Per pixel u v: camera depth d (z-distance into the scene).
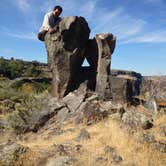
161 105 13.66
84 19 14.44
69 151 8.93
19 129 12.63
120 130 10.16
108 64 14.12
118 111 11.82
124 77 14.29
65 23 13.84
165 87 16.30
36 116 12.98
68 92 14.25
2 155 8.80
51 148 9.30
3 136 12.27
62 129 11.63
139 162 8.26
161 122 11.39
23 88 33.72
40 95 14.97
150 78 17.56
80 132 10.83
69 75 14.13
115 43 14.84
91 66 15.20
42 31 14.50
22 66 69.56
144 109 13.05
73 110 12.91
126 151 8.83
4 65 66.44
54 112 13.03
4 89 27.12
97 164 8.10
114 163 8.19
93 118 11.73
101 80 13.97
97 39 14.73
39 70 71.38
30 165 8.48
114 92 13.46
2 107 19.59
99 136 10.11
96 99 13.24
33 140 10.96
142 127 10.69
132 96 14.21
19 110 13.35
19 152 8.90
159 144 9.12
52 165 8.08
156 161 8.27
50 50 14.26
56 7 14.10
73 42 14.12
